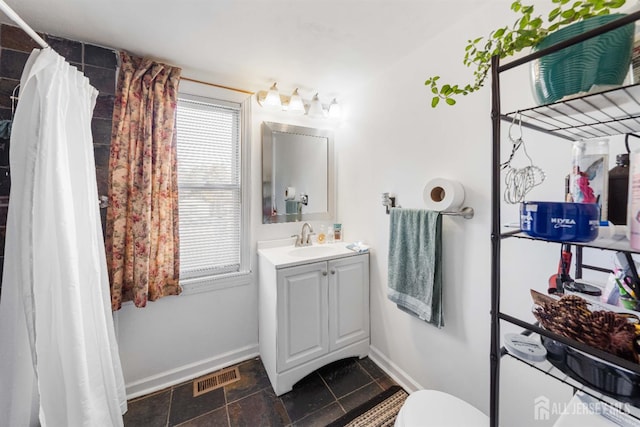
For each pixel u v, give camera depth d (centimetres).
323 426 132
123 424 125
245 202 187
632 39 49
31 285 85
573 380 57
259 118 192
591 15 52
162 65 150
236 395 153
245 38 134
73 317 95
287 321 154
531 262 98
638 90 47
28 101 89
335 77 177
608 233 55
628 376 51
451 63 126
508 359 107
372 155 183
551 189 92
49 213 93
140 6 111
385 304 175
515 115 63
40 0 106
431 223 132
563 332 57
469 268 122
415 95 147
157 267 151
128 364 152
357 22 122
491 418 64
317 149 216
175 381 164
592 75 50
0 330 86
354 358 187
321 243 207
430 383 144
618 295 56
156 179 150
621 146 75
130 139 142
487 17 110
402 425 87
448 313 132
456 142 126
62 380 95
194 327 171
